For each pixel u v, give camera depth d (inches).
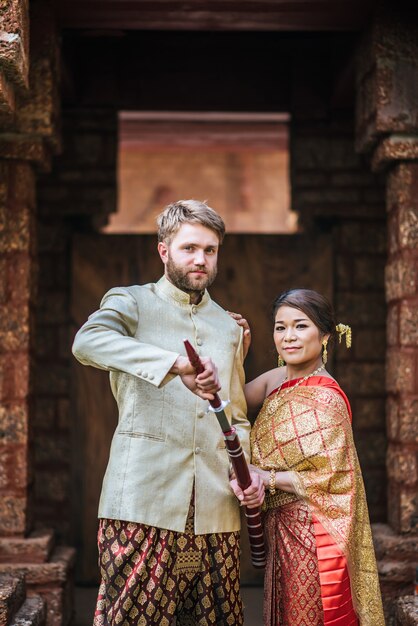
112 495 154.1
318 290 304.8
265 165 610.9
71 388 300.8
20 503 223.8
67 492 300.8
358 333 306.2
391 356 233.6
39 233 306.8
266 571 164.7
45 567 222.2
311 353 166.1
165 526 152.6
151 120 407.2
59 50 239.8
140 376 148.8
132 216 605.9
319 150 311.7
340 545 158.4
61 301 305.0
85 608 265.7
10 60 178.5
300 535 160.9
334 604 157.2
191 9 227.0
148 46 310.5
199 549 155.9
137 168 605.3
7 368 225.0
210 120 403.9
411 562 221.1
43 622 212.8
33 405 235.6
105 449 300.2
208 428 157.8
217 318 165.6
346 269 308.0
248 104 311.4
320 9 226.8
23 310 226.2
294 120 311.9
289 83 312.5
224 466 159.6
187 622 162.2
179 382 157.6
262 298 304.0
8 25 178.5
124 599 151.4
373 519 301.0
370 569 164.9
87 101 308.8
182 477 154.8
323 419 161.5
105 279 303.6
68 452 302.0
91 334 152.8
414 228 226.5
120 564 152.4
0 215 227.0
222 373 160.7
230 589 159.0
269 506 165.6
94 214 308.8
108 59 309.6
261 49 311.7
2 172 227.8
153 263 304.0
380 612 164.2
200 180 608.7
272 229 611.2
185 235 157.2
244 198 610.9
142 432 154.7
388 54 223.8
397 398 227.6
